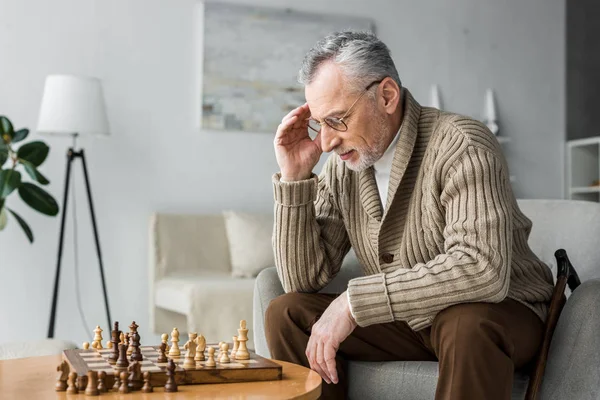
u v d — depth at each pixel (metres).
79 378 1.25
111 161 4.31
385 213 1.83
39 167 4.19
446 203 1.71
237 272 4.16
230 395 1.25
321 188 2.03
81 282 4.25
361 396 1.83
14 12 4.15
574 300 1.66
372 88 1.76
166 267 4.14
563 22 5.32
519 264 1.77
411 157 1.81
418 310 1.59
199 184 4.48
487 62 5.13
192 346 1.39
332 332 1.64
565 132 5.31
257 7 4.57
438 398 1.54
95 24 4.29
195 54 4.47
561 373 1.62
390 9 4.91
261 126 4.59
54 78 3.83
